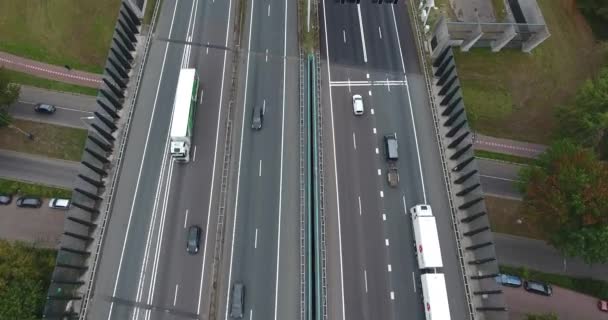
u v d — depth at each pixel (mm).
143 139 61062
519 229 62531
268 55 68125
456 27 69375
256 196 57500
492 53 73250
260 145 60875
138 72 65688
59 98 68250
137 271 53406
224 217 56156
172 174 58812
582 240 49875
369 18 72000
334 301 52000
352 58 67938
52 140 65750
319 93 64812
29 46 71062
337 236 55375
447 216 57188
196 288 52656
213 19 71125
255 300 51844
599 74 63750
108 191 57344
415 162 60281
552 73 72312
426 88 66125
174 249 54531
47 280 52188
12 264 49031
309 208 56000
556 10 77125
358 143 61312
